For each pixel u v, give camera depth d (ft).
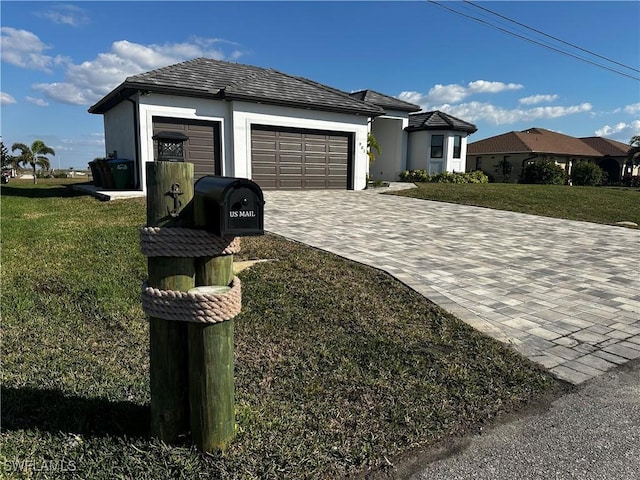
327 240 23.85
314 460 7.07
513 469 7.12
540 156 101.86
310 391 9.25
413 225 30.25
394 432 7.96
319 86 53.62
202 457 6.83
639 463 7.29
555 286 17.43
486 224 32.19
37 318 12.46
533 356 11.27
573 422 8.46
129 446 7.06
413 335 12.25
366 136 53.26
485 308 14.62
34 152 111.04
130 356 10.66
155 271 6.55
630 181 108.37
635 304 15.48
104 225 25.18
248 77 48.39
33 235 22.43
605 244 26.50
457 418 8.50
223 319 6.52
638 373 10.50
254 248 20.45
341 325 12.70
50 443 7.11
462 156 74.64
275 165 47.26
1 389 8.65
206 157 43.65
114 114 48.14
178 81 41.88
